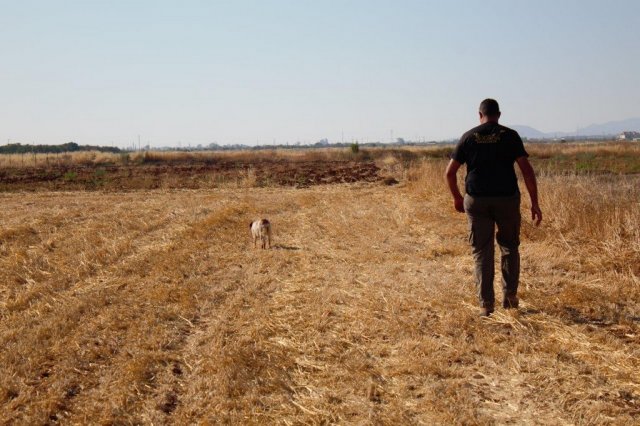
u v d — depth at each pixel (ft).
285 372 13.48
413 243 29.22
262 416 11.43
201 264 24.68
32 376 13.43
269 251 27.78
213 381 12.93
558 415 11.15
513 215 16.47
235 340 15.65
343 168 101.14
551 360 13.64
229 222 36.96
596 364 13.32
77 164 135.74
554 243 26.00
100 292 20.26
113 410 11.76
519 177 46.98
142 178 81.15
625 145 160.15
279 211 42.98
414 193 51.39
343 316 17.47
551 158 116.67
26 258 26.17
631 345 14.24
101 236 31.42
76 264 24.86
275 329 16.51
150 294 19.93
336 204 46.60
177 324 17.16
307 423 11.15
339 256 26.32
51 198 56.49
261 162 136.98
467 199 16.66
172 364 14.11
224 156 161.38
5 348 15.15
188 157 156.76
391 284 20.75
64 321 17.03
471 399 11.85
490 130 16.33
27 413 11.68
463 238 29.66
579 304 17.52
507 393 12.17
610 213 26.81
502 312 16.87
